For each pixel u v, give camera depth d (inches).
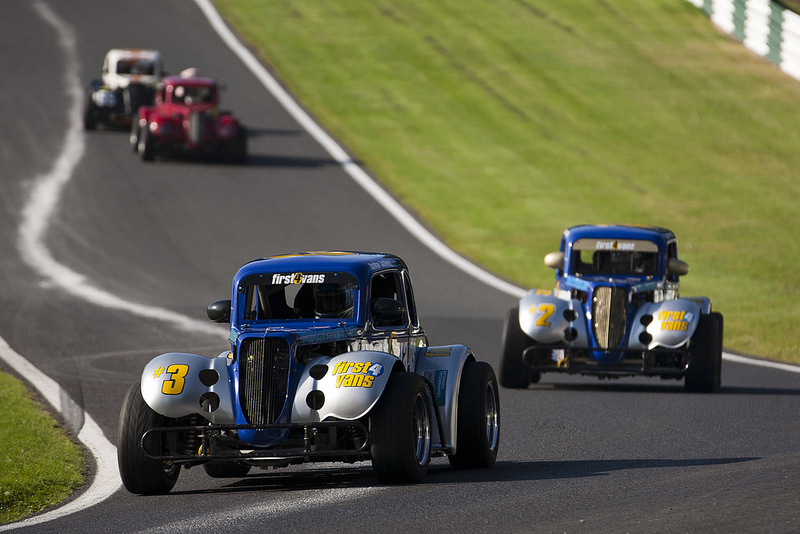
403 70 6136.8
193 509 1132.5
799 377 2204.7
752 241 3941.9
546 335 2073.1
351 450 1200.8
